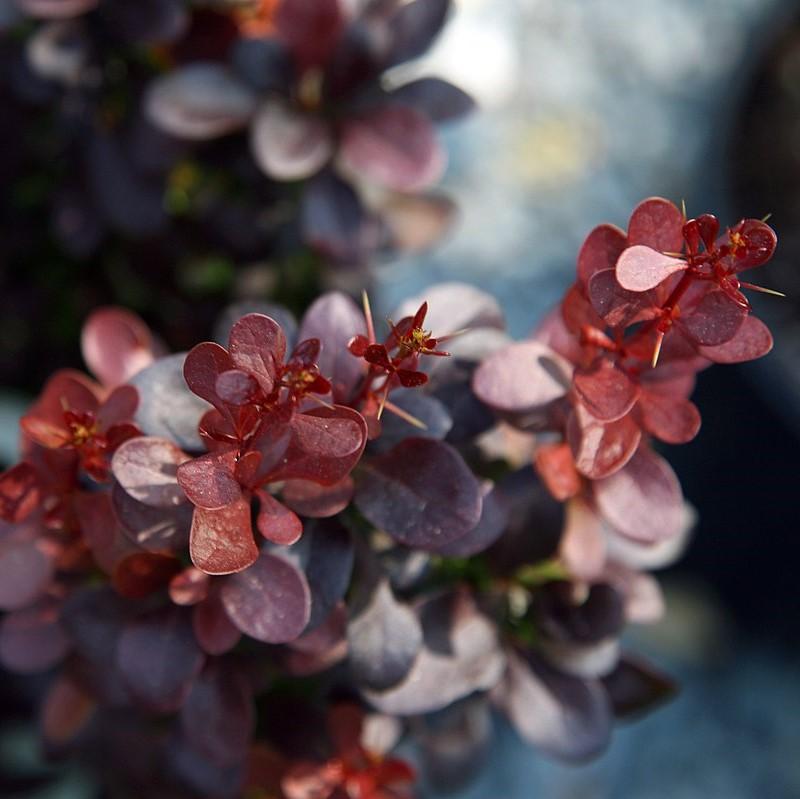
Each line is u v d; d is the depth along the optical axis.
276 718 0.37
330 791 0.36
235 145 0.44
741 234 0.31
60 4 0.42
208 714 0.35
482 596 0.36
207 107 0.42
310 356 0.32
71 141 0.45
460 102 0.42
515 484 0.36
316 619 0.34
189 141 0.43
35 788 0.44
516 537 0.36
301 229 0.44
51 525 0.34
